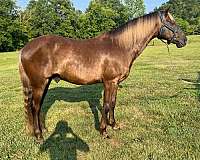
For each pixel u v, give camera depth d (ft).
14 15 225.35
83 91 35.24
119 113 24.67
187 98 29.25
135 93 32.45
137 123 22.27
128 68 19.42
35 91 18.81
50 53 18.30
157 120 22.94
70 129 21.30
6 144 18.80
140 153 17.17
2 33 195.62
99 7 212.02
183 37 20.20
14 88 40.86
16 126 22.15
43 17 228.43
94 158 16.75
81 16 214.69
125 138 19.48
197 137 19.13
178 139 18.98
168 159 16.30
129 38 19.13
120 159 16.51
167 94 31.60
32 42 18.72
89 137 19.72
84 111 26.04
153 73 49.52
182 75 45.70
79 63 18.47
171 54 91.71
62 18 233.14
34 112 19.19
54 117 24.31
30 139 19.43
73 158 16.83
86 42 19.15
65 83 43.16
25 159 16.92
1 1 212.23
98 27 209.77
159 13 19.76
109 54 18.70
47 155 17.31
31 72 18.48
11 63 94.63
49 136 20.08
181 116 23.54
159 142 18.61
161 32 19.94
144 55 91.76
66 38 19.26
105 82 19.15
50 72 18.51
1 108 28.14
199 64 61.72
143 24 19.36
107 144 18.66
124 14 225.76
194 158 16.26
